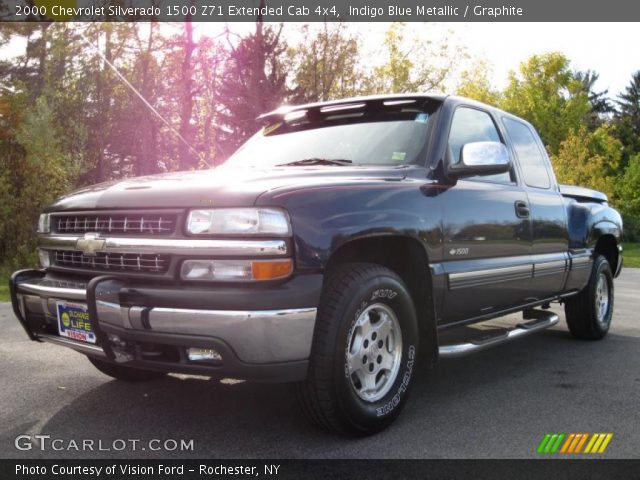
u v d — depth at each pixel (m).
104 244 2.84
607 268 5.55
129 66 19.95
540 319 4.62
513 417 3.20
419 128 3.67
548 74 41.09
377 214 2.91
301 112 4.23
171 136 21.36
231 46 19.77
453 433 2.94
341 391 2.71
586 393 3.68
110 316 2.66
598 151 40.59
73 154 18.14
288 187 2.69
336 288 2.74
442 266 3.34
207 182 2.80
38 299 3.09
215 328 2.48
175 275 2.62
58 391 3.62
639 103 66.00
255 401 3.43
